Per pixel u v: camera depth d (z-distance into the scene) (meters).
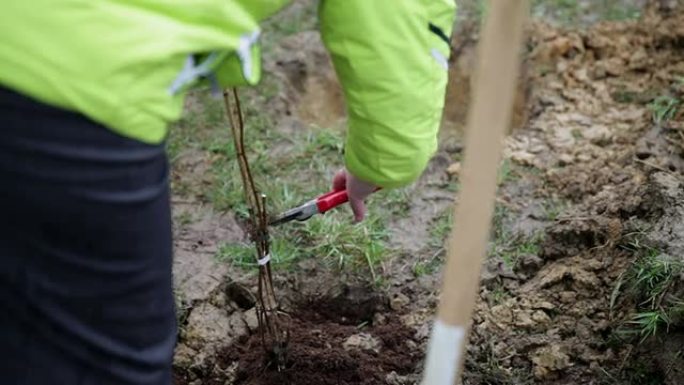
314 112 3.41
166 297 1.63
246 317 2.56
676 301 2.35
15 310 1.55
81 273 1.52
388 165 1.81
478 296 2.57
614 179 2.89
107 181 1.47
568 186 2.91
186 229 2.82
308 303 2.65
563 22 3.59
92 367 1.58
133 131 1.46
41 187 1.46
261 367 2.44
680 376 2.29
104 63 1.40
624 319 2.44
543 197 2.90
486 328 2.49
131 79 1.43
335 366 2.42
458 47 3.56
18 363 1.58
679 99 3.11
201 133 3.16
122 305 1.57
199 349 2.49
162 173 1.56
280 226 2.79
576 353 2.42
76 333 1.55
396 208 2.87
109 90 1.42
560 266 2.63
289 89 3.36
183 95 1.54
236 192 2.92
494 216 2.81
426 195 2.93
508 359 2.43
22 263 1.51
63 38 1.38
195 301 2.58
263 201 2.30
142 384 1.62
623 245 2.60
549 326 2.49
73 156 1.44
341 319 2.63
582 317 2.49
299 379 2.42
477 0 3.68
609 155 3.00
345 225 2.78
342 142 3.11
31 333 1.56
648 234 2.55
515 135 3.14
